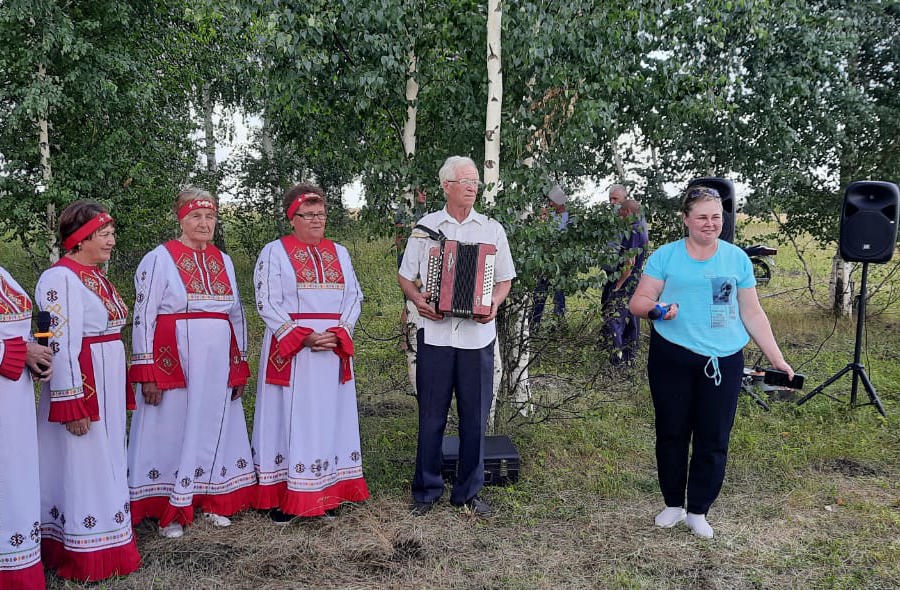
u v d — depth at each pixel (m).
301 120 5.17
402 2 4.46
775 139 7.48
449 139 5.25
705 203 3.31
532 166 5.02
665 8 4.84
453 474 4.29
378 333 7.69
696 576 3.19
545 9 4.58
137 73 8.21
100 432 3.02
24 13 6.84
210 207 3.54
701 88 5.32
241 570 3.19
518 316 5.06
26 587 2.77
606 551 3.43
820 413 5.60
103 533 3.03
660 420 3.58
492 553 3.41
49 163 7.65
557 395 5.98
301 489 3.57
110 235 3.10
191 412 3.48
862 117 8.06
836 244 9.97
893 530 3.66
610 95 5.03
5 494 2.70
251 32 4.57
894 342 8.12
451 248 3.57
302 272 3.61
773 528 3.69
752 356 7.39
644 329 8.71
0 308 2.64
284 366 3.60
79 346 2.90
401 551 3.42
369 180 5.02
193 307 3.50
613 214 4.76
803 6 6.76
